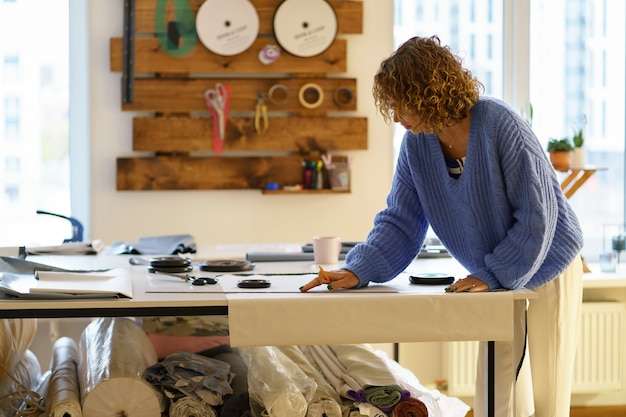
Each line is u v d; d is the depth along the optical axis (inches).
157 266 107.2
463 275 105.7
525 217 87.1
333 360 116.4
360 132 174.4
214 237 174.2
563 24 185.5
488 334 86.7
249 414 103.1
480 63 182.1
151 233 172.6
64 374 111.9
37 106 173.6
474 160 89.8
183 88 169.5
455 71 86.7
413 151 95.8
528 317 96.9
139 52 168.1
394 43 180.1
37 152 174.1
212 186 171.5
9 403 103.7
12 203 173.6
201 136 170.4
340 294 87.2
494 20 182.1
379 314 85.3
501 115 88.4
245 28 169.9
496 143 88.2
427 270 111.5
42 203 174.9
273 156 173.2
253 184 172.4
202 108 170.4
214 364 106.4
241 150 171.9
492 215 91.2
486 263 90.0
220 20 169.3
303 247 131.0
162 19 168.2
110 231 171.6
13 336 119.1
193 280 96.9
